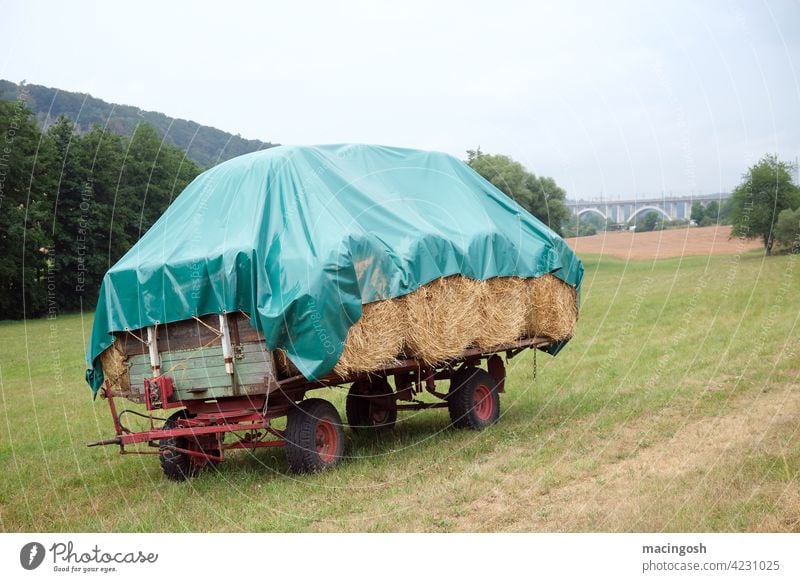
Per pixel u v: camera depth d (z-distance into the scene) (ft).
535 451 26.86
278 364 23.75
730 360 44.50
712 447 25.30
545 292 33.22
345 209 25.73
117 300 25.50
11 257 125.08
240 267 23.49
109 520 22.11
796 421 27.96
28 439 37.09
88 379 26.73
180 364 24.79
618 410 33.27
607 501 20.48
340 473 24.86
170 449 24.97
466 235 29.19
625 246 134.62
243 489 24.08
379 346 24.66
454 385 31.94
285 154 26.45
